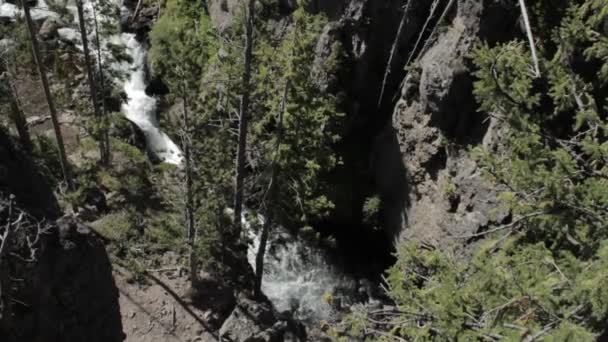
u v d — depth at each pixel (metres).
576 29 10.35
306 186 22.02
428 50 24.98
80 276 14.00
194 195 21.03
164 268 23.83
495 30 21.77
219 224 22.48
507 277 9.76
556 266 9.44
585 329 8.16
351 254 28.64
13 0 39.50
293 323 23.94
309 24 19.95
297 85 19.92
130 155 30.70
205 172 21.19
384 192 28.56
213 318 22.31
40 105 32.62
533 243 11.15
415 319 11.10
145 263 23.89
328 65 26.27
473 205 22.78
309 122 20.78
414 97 25.75
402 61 26.38
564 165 9.59
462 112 23.64
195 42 21.30
